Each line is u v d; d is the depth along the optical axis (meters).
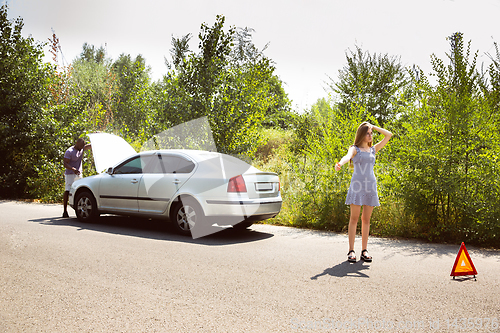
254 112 11.09
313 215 7.73
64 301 3.56
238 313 3.31
